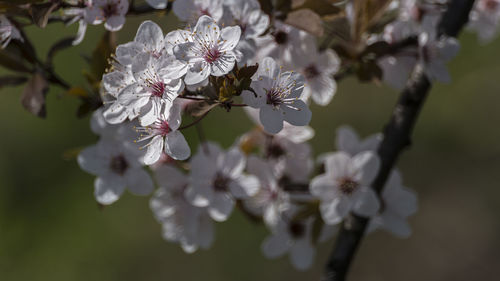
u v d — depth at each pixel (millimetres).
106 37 582
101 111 593
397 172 618
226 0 564
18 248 968
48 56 589
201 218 626
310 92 594
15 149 993
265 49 586
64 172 991
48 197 986
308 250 633
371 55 602
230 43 544
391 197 617
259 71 553
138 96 547
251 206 619
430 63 606
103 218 995
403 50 608
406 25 608
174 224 621
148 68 548
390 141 608
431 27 601
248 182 605
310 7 573
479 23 656
